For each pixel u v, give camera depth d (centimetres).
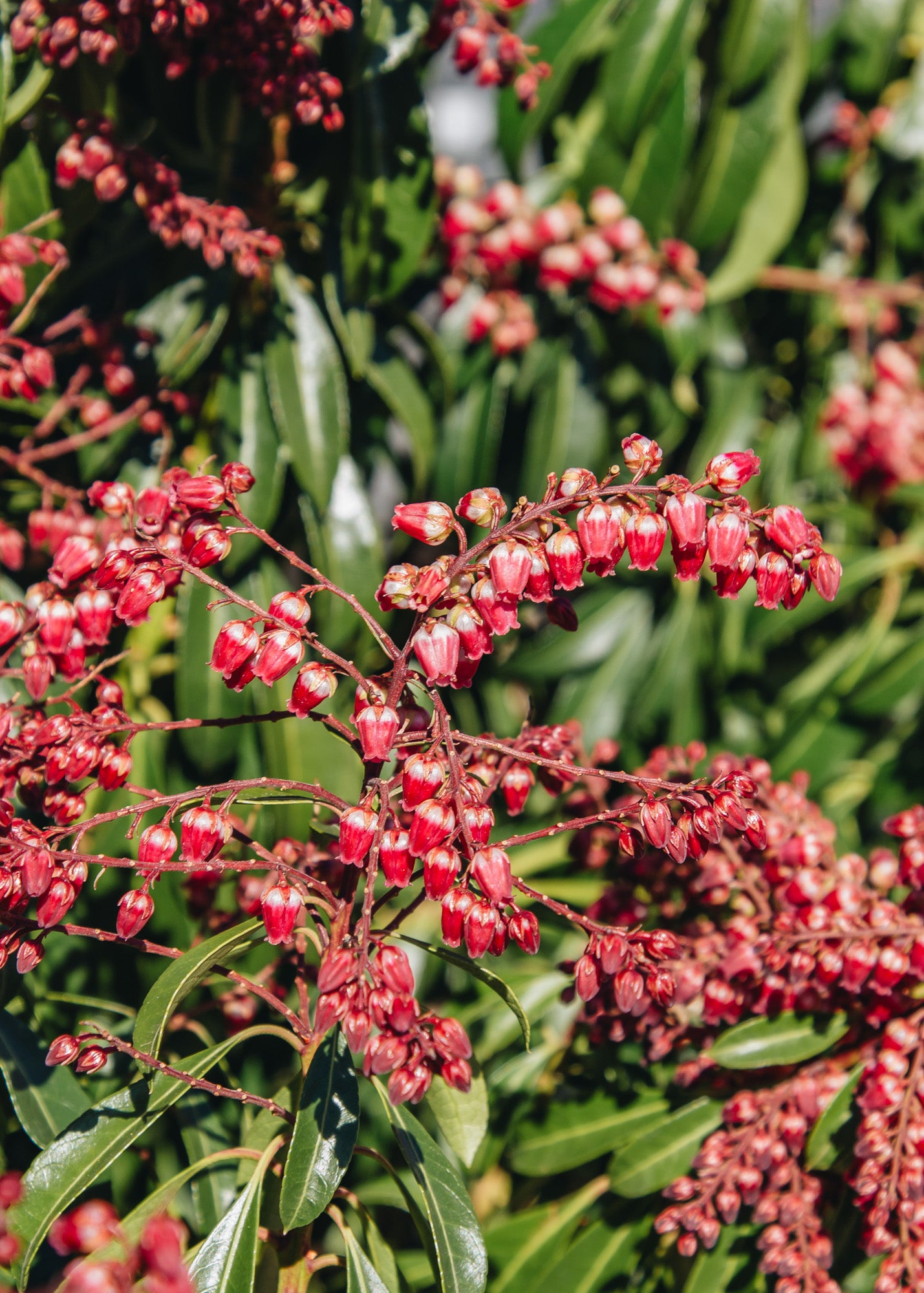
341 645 92
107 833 87
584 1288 83
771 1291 81
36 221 82
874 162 112
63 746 73
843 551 110
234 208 84
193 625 88
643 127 95
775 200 102
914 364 115
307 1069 72
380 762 70
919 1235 76
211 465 89
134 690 89
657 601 107
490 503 69
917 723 112
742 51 95
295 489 93
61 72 84
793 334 116
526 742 76
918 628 110
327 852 78
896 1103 77
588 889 94
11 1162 81
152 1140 84
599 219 96
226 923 81
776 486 112
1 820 71
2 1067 77
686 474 106
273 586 91
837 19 105
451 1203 73
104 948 87
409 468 102
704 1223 78
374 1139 92
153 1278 63
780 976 78
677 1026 81
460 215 96
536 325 100
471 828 69
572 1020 94
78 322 86
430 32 87
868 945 77
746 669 110
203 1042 81
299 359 90
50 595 74
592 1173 88
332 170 90
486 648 70
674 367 104
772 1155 78
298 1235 73
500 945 69
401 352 94
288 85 83
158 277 89
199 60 86
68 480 90
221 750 89
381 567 92
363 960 68
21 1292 71
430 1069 71
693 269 99
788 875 80
